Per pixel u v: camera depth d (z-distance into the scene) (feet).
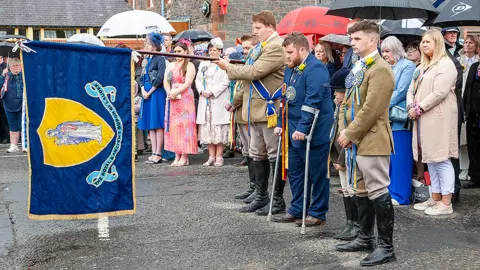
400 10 25.31
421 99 21.83
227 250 17.88
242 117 22.17
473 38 27.22
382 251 16.60
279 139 20.48
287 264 16.61
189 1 59.77
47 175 18.88
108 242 18.81
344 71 18.12
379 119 16.35
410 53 24.73
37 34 75.66
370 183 16.57
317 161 19.66
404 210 22.50
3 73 41.11
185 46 31.91
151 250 17.99
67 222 21.17
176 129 32.55
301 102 19.60
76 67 18.84
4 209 23.18
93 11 77.77
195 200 24.43
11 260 17.24
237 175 29.91
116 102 19.29
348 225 18.80
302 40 19.48
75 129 18.99
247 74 20.65
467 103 25.93
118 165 19.49
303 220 19.30
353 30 16.46
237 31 55.31
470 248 17.93
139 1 77.82
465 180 28.22
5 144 45.14
